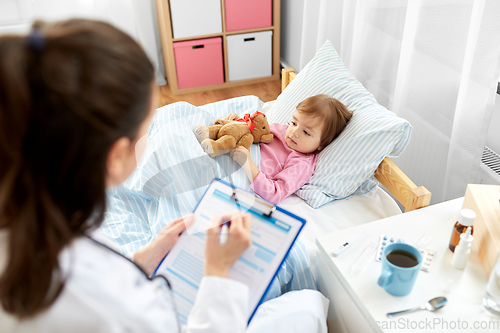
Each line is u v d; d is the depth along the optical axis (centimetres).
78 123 35
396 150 130
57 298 39
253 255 71
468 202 94
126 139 40
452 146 130
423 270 85
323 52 161
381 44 161
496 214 86
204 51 267
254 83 290
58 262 38
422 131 147
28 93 33
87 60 34
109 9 253
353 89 147
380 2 154
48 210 36
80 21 37
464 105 122
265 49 278
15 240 36
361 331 84
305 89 155
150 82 40
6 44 34
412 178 160
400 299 79
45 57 34
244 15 262
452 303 78
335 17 192
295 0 252
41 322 39
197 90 281
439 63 132
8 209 37
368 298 80
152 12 272
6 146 34
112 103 36
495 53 111
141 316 43
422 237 94
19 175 36
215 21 257
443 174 144
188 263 72
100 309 40
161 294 49
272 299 96
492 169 131
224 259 63
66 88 34
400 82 149
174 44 258
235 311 57
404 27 142
